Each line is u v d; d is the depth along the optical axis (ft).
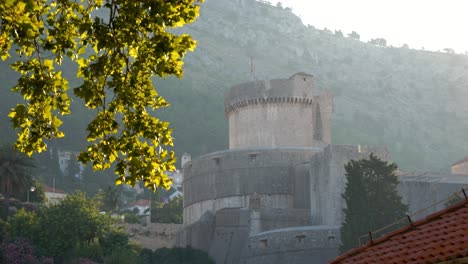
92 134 78.69
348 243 388.16
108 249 504.02
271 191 516.32
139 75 77.82
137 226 628.69
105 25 76.33
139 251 518.78
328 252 442.50
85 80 77.77
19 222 488.02
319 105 564.71
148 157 78.89
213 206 531.50
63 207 504.43
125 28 75.36
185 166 563.07
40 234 484.74
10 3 67.92
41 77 77.71
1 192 533.96
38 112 78.79
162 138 79.00
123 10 74.84
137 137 79.41
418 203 464.65
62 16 77.61
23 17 69.51
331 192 464.24
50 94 78.95
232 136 563.48
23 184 536.01
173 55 76.54
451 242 59.47
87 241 503.61
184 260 500.33
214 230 512.63
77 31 77.97
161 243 617.21
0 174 524.93
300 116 552.00
